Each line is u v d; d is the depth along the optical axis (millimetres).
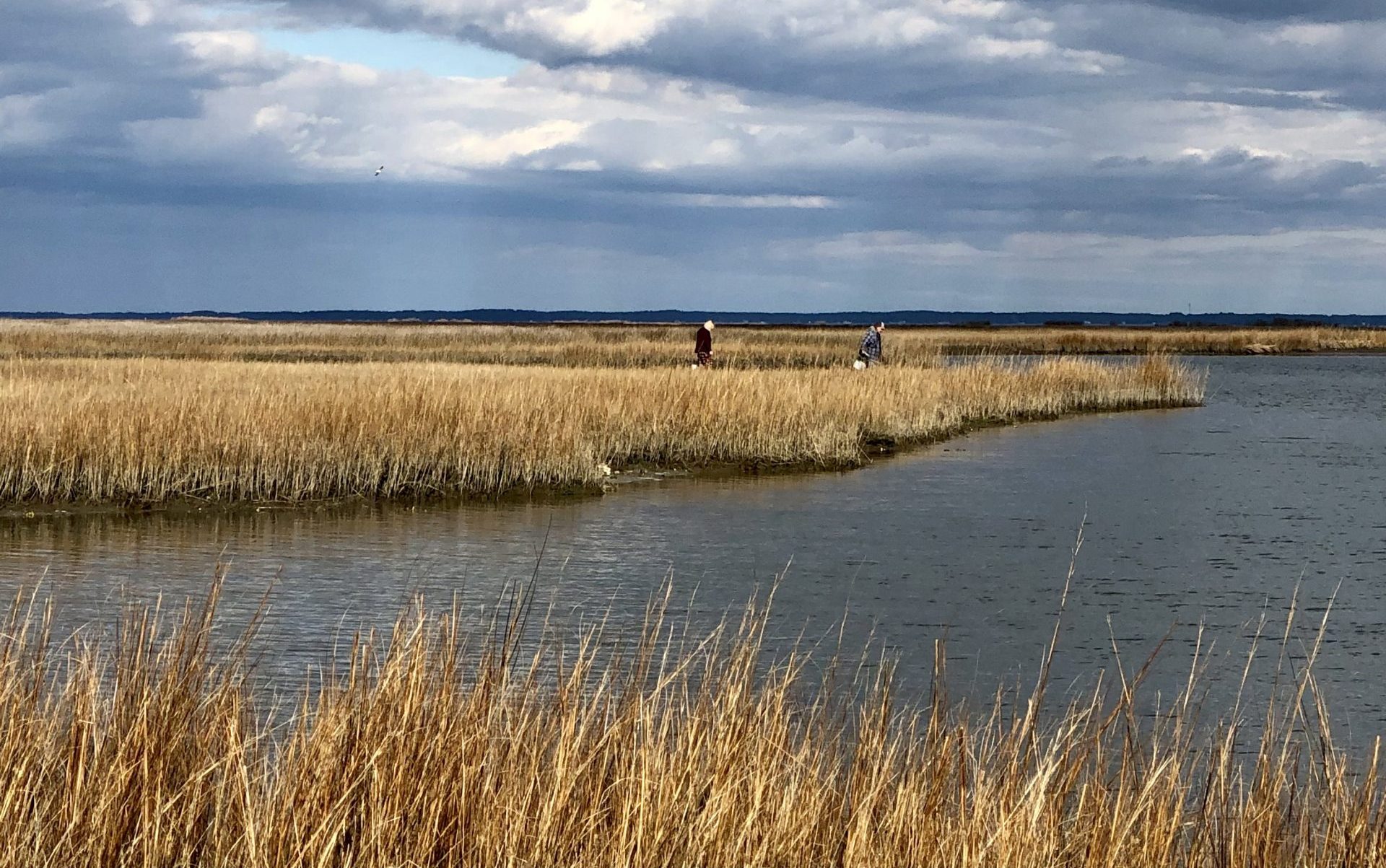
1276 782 5945
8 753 5301
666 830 5402
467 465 21125
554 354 60344
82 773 5289
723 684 6555
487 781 5441
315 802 5297
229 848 5242
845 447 26438
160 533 16859
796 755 6352
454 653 6324
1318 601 13828
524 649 10500
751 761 5844
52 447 18766
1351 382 58531
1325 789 6445
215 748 5820
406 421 21156
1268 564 15906
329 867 5070
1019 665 10945
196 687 6129
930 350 63000
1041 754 7621
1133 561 16000
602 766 5699
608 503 20484
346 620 11898
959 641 11781
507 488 21484
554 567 15031
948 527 18328
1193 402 44781
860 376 31984
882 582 14453
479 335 79875
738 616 12562
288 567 14711
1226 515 19719
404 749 5512
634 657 10344
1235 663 11242
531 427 22172
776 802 5672
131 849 5156
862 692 9750
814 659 10836
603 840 5391
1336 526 18781
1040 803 5422
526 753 5746
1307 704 9984
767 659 10727
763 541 17047
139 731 5516
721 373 28156
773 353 62625
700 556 15930
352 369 32438
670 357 59750
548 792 5465
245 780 5332
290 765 5492
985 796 5668
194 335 74750
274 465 19875
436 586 13750
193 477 19625
